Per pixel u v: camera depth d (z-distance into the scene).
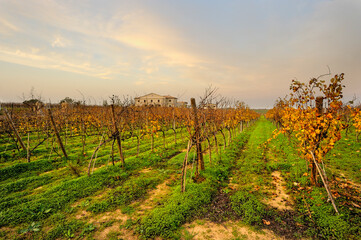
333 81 4.74
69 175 7.32
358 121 7.88
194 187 5.73
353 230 3.60
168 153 10.55
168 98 63.94
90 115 16.69
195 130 6.55
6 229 4.04
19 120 13.91
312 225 3.95
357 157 8.05
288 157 8.91
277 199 5.19
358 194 5.01
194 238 3.73
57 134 9.27
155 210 4.59
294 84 5.70
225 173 7.10
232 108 17.61
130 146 12.67
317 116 5.06
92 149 11.91
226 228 4.03
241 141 14.10
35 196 5.41
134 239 3.71
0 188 6.06
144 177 7.00
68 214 4.63
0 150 11.36
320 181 5.68
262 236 3.74
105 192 5.83
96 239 3.73
